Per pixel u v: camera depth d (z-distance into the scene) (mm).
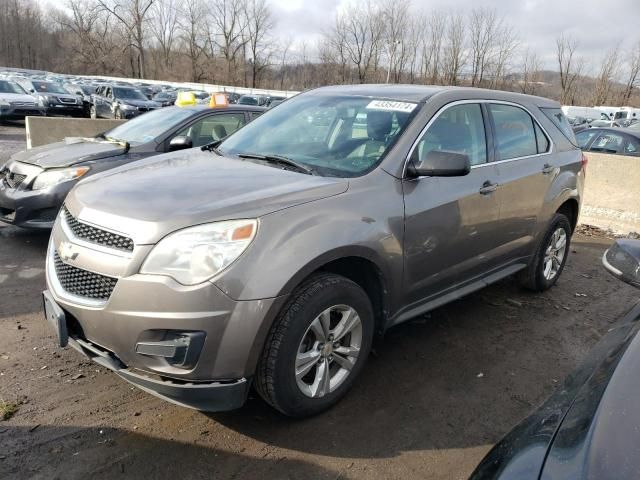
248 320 2520
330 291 2816
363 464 2688
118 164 5766
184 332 2479
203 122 6578
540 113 4863
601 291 5473
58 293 2797
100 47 68000
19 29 84812
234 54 62656
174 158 3725
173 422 2910
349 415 3070
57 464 2547
